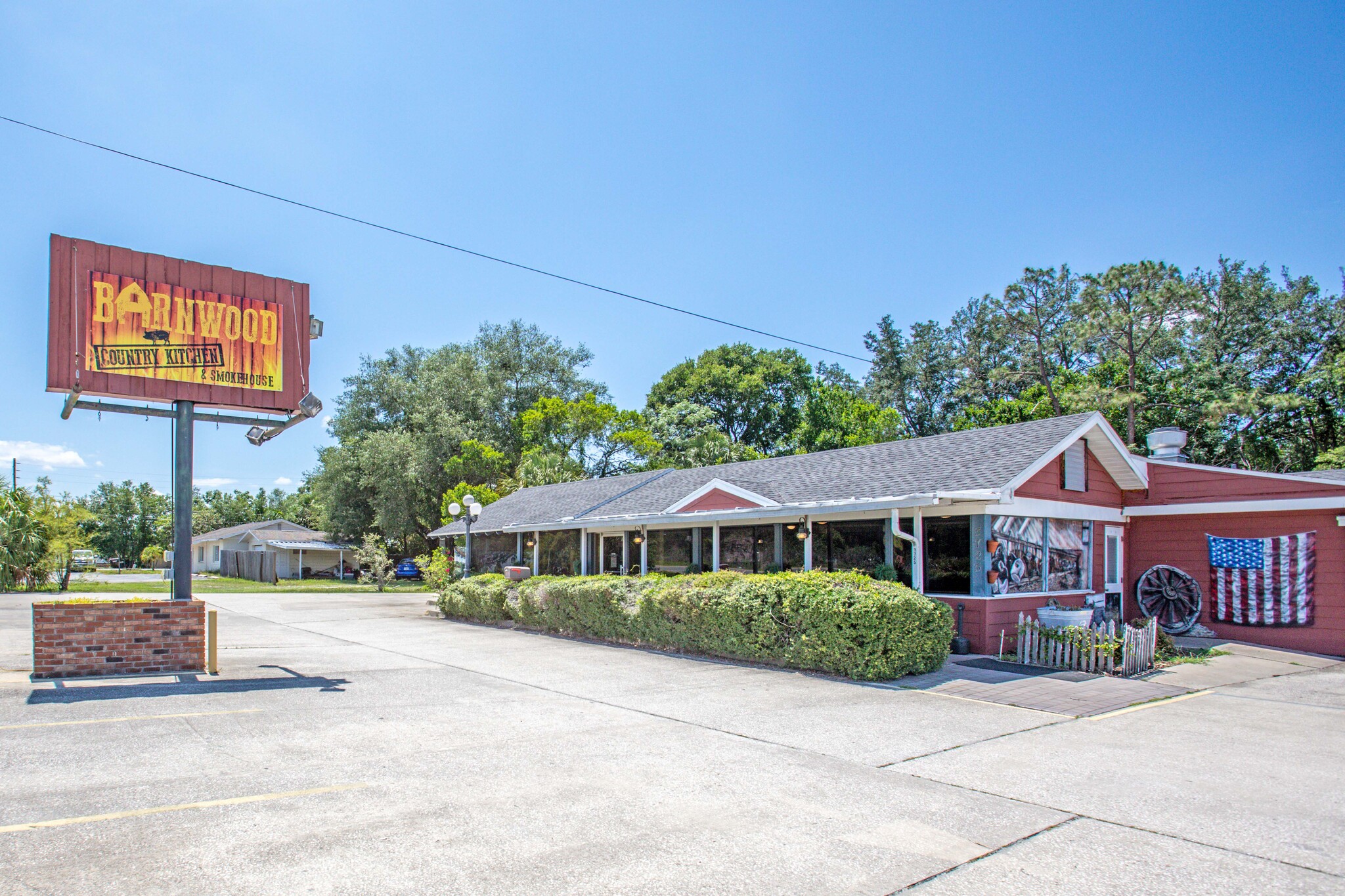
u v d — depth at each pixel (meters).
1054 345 42.62
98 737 6.94
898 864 4.39
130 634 10.34
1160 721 8.27
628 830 4.87
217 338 11.51
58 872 4.06
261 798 5.34
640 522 20.06
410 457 43.72
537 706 8.77
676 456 48.66
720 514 17.23
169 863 4.21
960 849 4.64
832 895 3.99
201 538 61.56
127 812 5.02
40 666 9.84
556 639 15.58
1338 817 5.27
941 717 8.31
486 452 43.34
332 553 52.25
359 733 7.31
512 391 50.41
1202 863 4.47
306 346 12.37
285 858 4.31
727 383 52.84
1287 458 37.88
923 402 54.00
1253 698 9.73
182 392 11.15
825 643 10.83
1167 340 38.62
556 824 4.94
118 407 10.89
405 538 47.97
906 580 14.34
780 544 17.23
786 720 8.09
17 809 5.03
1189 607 15.66
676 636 13.30
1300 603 14.10
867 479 15.60
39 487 32.50
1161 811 5.35
